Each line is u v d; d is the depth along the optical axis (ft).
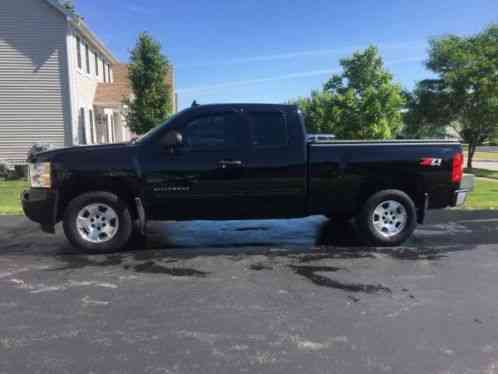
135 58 71.77
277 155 19.79
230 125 19.71
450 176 20.81
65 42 55.06
